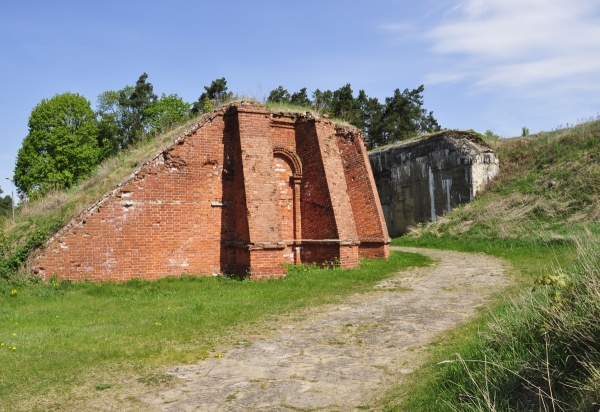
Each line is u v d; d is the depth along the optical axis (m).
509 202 27.78
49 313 11.20
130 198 15.49
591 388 4.23
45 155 43.78
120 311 11.36
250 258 15.44
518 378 5.08
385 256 20.16
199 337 9.05
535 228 24.14
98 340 8.75
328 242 17.45
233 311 11.15
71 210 15.96
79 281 14.56
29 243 14.68
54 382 6.71
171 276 15.78
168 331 9.41
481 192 30.66
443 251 24.84
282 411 5.61
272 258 15.70
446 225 29.52
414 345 8.04
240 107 16.52
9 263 14.39
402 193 35.88
